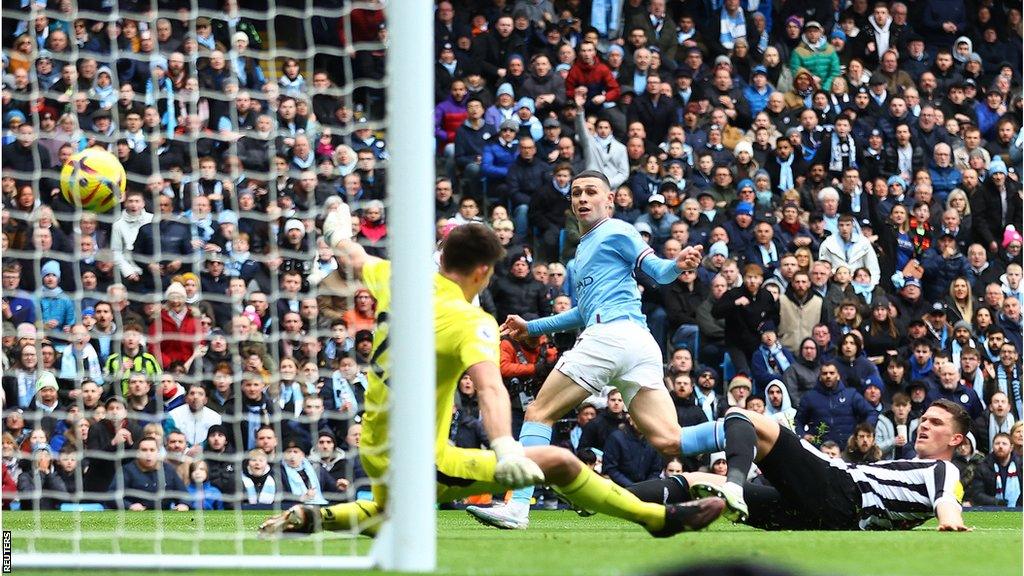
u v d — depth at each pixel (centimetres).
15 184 2314
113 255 2205
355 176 2427
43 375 1872
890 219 2878
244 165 2412
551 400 1355
